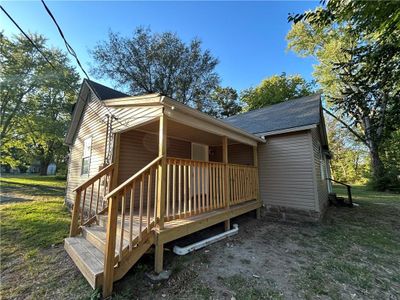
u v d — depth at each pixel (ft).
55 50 49.85
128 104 13.82
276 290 8.21
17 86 44.27
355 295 7.95
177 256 11.19
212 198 14.16
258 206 20.92
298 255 11.65
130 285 8.35
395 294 8.04
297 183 20.30
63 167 73.56
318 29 14.93
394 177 43.34
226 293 7.95
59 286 8.39
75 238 11.76
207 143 25.80
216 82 56.80
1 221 17.06
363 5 11.88
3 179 54.49
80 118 26.13
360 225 18.08
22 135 48.67
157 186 10.45
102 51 44.75
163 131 10.75
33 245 12.47
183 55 52.34
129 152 17.87
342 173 76.38
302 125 19.75
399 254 11.89
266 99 74.90
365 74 17.84
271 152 22.49
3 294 7.86
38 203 25.46
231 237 14.69
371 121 20.88
